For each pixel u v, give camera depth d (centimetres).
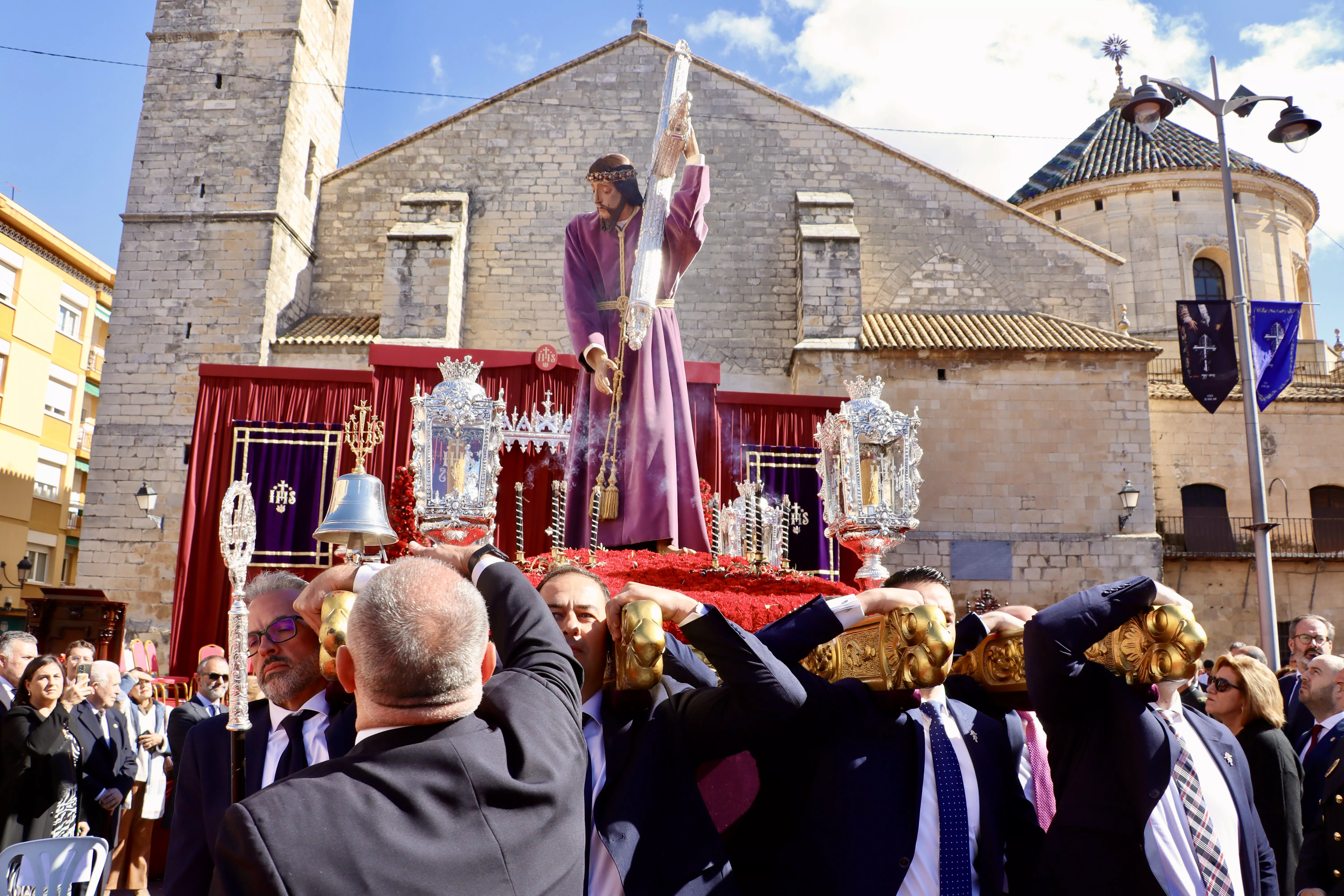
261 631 302
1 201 2850
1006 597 2075
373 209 2450
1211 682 513
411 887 171
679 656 340
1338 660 554
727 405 1600
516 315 2352
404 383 1526
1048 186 3080
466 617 202
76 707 689
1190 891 304
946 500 2120
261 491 1482
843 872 290
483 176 2427
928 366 2173
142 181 2259
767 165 2455
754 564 566
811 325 2231
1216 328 1545
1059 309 2419
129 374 2159
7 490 2922
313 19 2434
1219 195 2914
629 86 2464
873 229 2450
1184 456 2538
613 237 851
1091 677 322
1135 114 1545
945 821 303
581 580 310
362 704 201
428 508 445
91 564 2070
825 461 617
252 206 2236
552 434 988
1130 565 2084
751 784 362
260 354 2155
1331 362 3038
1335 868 418
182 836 289
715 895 272
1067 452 2138
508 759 198
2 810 592
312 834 170
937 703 329
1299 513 2505
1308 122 1455
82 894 525
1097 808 315
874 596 306
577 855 198
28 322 3039
